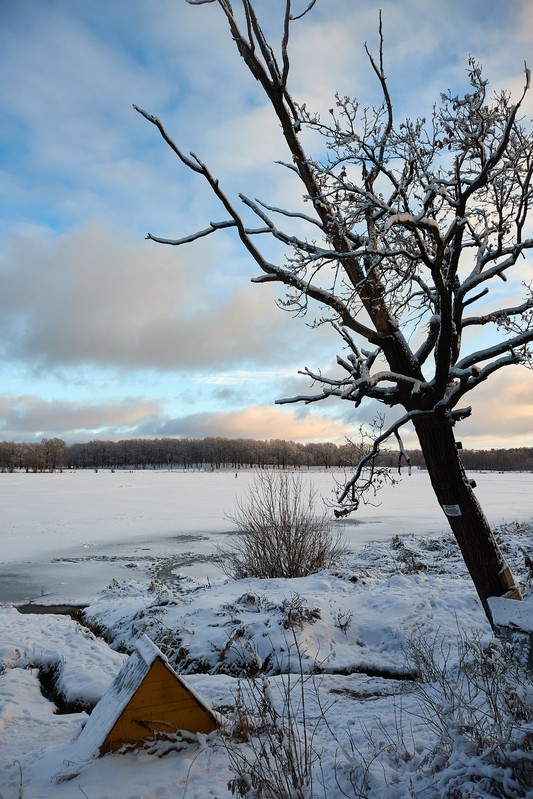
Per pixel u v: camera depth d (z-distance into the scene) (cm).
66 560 2064
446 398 618
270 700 480
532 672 486
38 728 616
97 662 869
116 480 9500
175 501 4662
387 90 591
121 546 2372
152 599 1290
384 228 494
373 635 933
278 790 365
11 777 457
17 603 1462
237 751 453
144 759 453
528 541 1869
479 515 680
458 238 579
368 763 405
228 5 609
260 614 1001
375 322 695
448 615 977
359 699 619
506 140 511
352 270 684
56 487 7012
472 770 345
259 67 616
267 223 623
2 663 869
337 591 1143
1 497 5156
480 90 545
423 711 527
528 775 337
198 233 623
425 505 4228
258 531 1501
